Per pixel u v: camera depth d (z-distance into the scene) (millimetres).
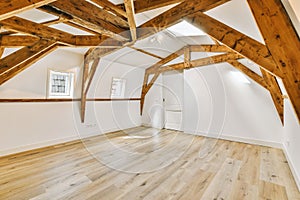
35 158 3141
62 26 2756
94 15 2121
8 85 3342
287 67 1503
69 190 2078
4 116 3287
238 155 3383
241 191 2078
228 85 4516
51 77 4133
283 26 1434
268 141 4004
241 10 1819
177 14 2254
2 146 3254
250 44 1825
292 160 2688
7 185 2162
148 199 1919
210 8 1995
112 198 1931
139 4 2215
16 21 2100
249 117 4262
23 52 2455
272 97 3674
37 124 3795
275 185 2223
